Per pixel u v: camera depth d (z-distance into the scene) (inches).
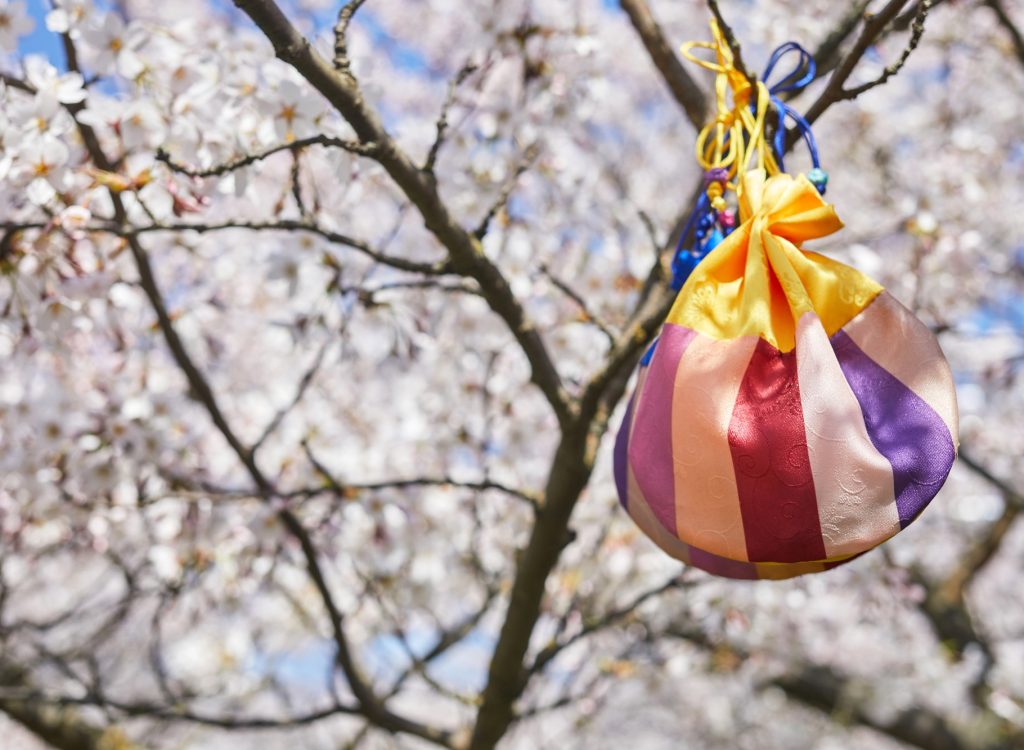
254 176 85.7
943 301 141.9
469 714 169.5
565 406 95.4
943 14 202.1
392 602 147.1
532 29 109.4
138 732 212.7
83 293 90.4
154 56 85.7
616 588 161.6
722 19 73.7
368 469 146.0
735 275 66.6
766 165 76.3
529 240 126.9
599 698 163.5
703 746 280.7
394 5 199.9
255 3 69.9
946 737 230.1
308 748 249.0
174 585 126.6
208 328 145.8
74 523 115.1
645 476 62.6
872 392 61.9
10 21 82.2
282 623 199.3
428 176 84.4
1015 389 247.3
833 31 101.9
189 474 117.9
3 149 76.3
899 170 219.1
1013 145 227.8
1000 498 268.8
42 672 184.9
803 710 286.4
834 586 169.6
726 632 169.6
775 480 58.9
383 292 113.3
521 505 148.8
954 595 242.8
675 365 62.9
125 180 80.0
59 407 110.0
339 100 76.9
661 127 252.7
